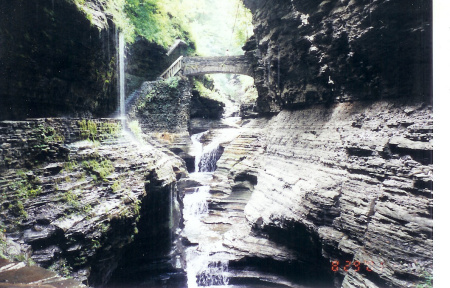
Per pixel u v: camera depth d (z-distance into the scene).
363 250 10.71
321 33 16.22
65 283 4.60
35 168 9.40
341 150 14.77
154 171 14.59
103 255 10.38
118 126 15.10
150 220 14.55
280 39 20.36
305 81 19.61
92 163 11.39
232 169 25.53
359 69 15.02
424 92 12.09
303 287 14.66
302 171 17.06
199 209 23.83
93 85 14.52
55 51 11.56
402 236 9.65
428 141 10.73
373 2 12.27
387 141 12.11
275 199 17.56
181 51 34.72
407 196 10.30
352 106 15.98
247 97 36.59
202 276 15.72
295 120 20.80
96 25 13.09
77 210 9.56
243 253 16.39
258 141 26.44
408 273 8.92
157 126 28.33
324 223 13.25
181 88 29.62
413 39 11.99
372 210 11.45
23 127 9.26
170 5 34.34
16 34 9.90
